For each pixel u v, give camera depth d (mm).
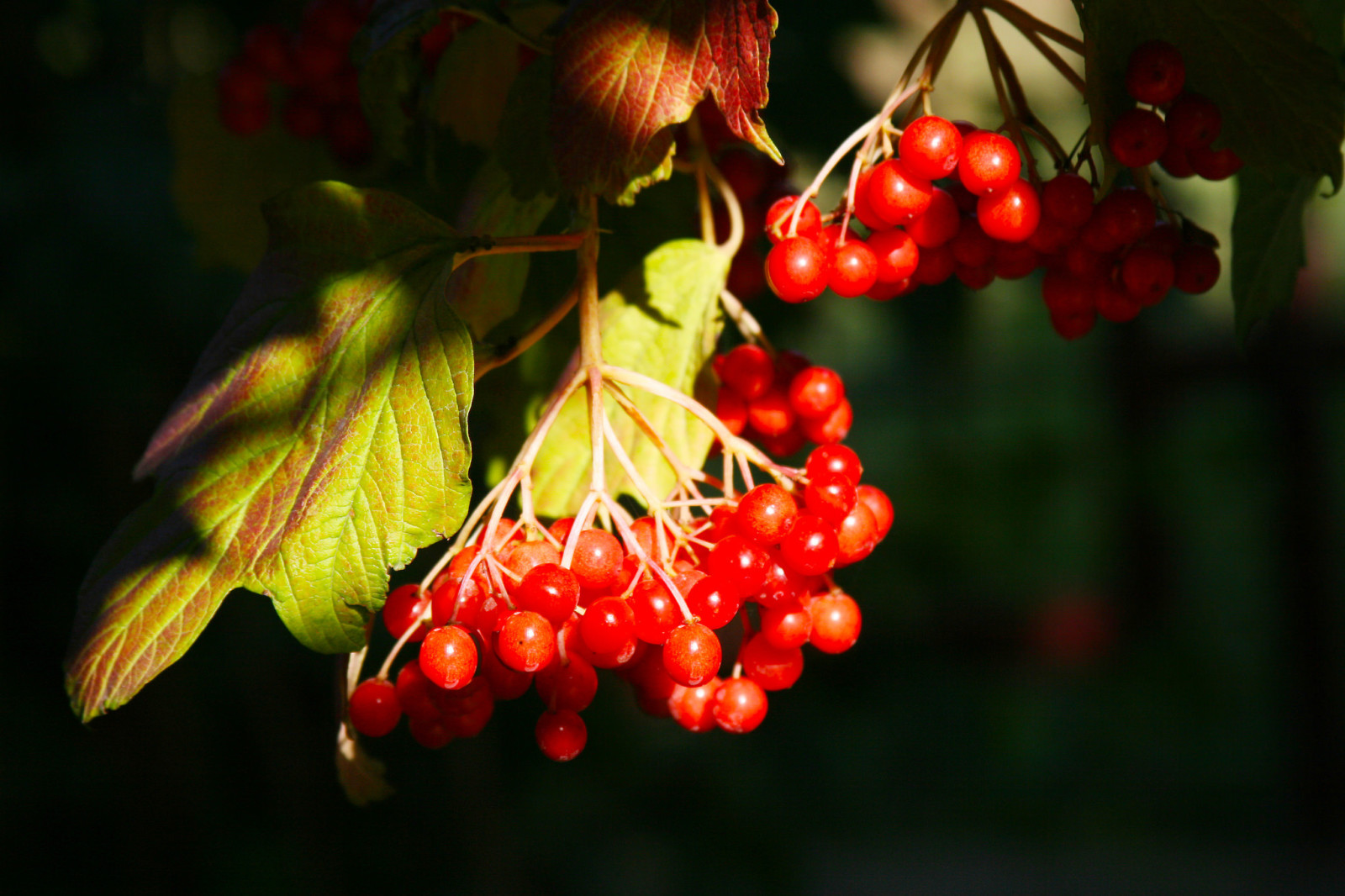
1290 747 3070
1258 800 3158
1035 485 4465
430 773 1942
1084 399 4699
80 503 1694
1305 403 3049
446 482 660
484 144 750
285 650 1843
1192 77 690
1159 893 2695
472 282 729
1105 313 704
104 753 1854
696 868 2166
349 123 771
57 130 1380
